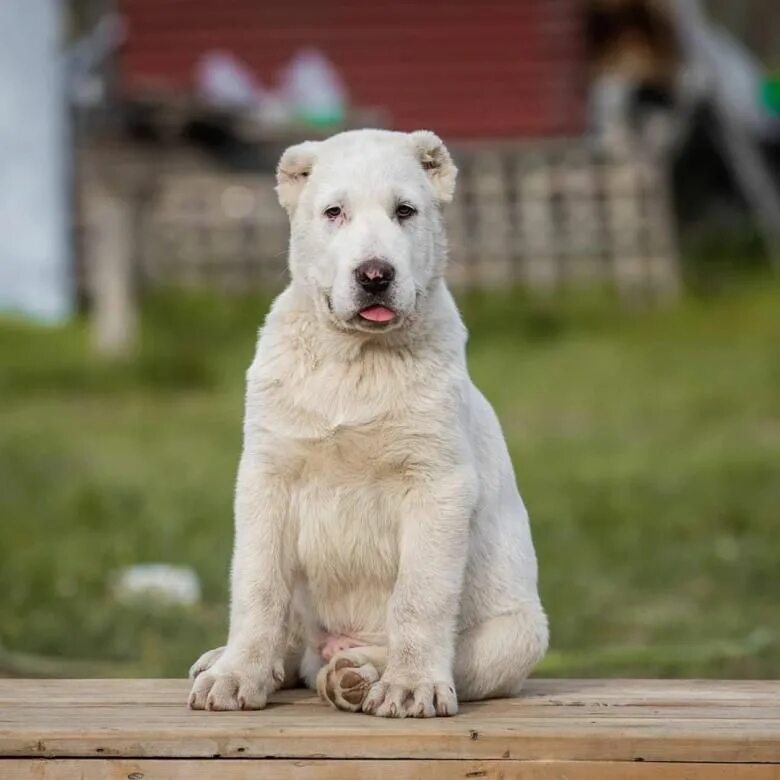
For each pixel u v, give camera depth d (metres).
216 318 24.16
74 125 25.72
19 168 25.39
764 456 15.54
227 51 27.64
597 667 9.08
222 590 11.23
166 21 27.50
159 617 10.41
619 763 5.20
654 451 16.09
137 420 18.42
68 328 23.94
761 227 29.70
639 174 26.56
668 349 22.48
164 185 23.30
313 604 6.13
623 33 28.97
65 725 5.34
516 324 24.25
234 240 25.66
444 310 6.12
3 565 11.74
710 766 5.20
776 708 5.80
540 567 11.77
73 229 25.69
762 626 10.12
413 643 5.71
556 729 5.27
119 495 14.05
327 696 5.72
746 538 12.55
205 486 14.53
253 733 5.23
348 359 5.87
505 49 28.09
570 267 26.33
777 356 21.61
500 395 19.55
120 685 6.26
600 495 13.96
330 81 27.89
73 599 10.86
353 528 5.91
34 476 14.91
